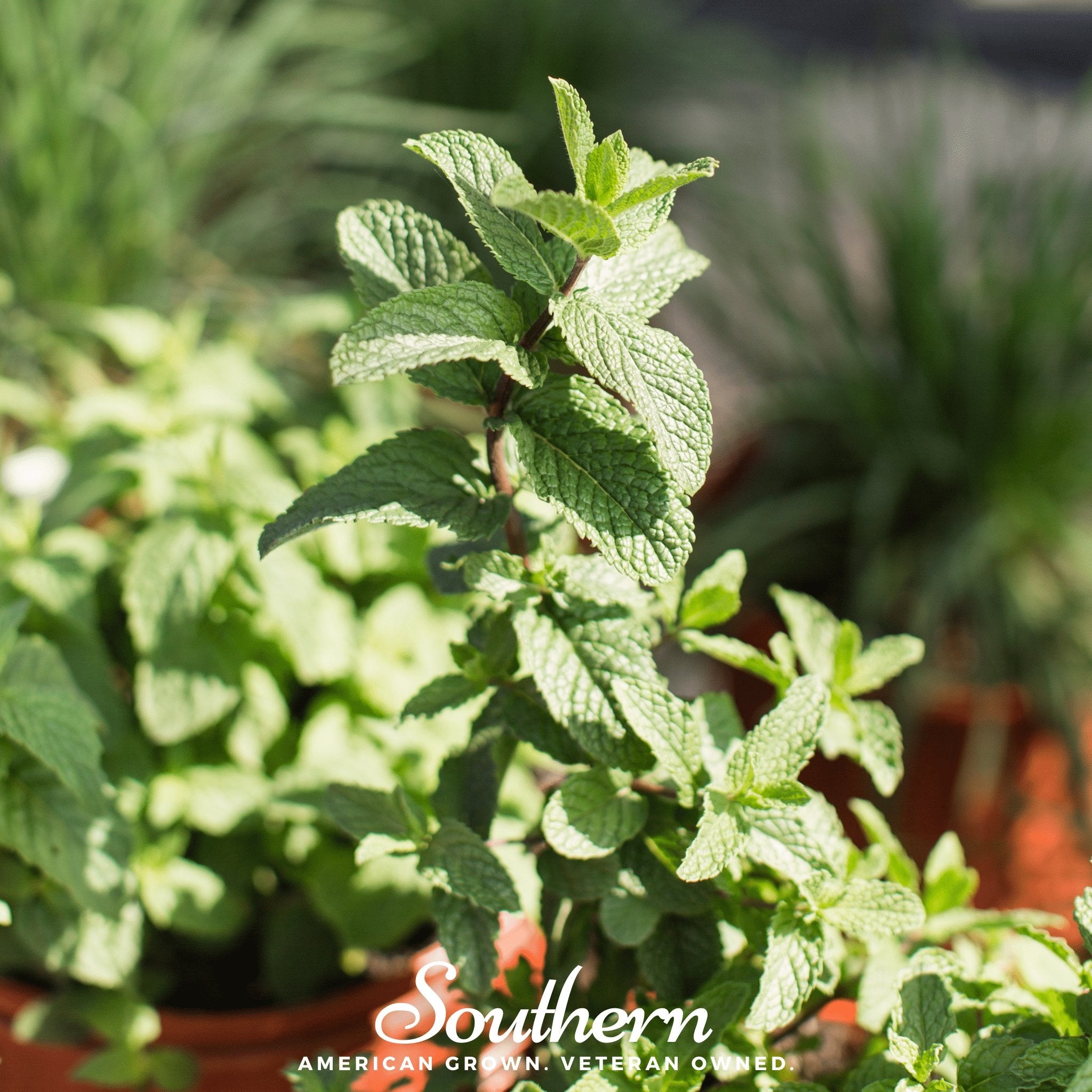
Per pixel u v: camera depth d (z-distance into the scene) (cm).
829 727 73
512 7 191
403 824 70
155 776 86
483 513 67
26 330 147
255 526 87
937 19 351
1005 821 127
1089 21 351
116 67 161
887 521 133
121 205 156
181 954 88
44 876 80
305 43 188
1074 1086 62
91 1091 83
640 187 64
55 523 90
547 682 67
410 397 111
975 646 130
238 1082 82
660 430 64
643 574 64
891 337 149
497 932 68
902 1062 65
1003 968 72
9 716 73
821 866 67
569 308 65
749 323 158
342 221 68
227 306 159
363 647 89
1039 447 135
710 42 211
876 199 152
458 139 66
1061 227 146
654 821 69
